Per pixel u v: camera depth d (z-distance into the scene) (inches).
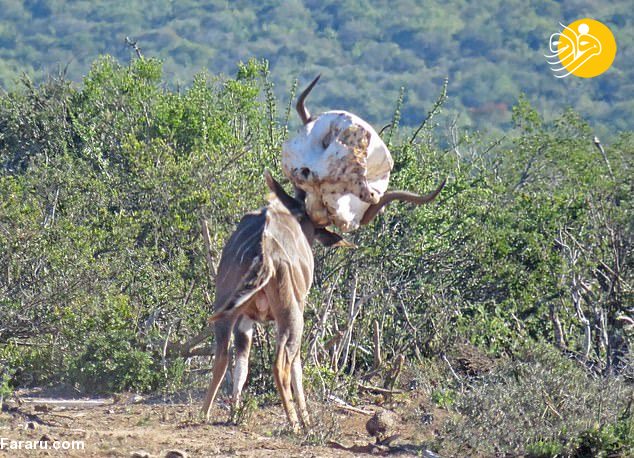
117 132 2906.0
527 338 2118.6
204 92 3134.8
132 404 1699.1
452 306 2213.3
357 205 1568.7
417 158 2484.0
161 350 1867.6
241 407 1524.4
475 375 2080.5
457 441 1491.1
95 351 1831.9
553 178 3238.2
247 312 1503.4
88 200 2363.4
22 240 1963.6
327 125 1540.4
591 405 1610.5
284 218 1501.0
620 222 2390.5
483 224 2389.3
